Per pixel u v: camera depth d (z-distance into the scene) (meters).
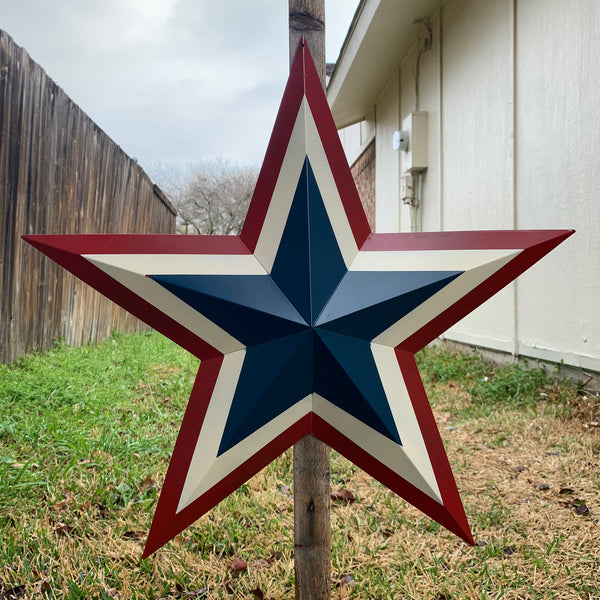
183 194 24.11
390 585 2.00
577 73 4.14
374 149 10.22
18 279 4.53
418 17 6.99
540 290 4.72
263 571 2.05
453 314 1.50
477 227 5.84
